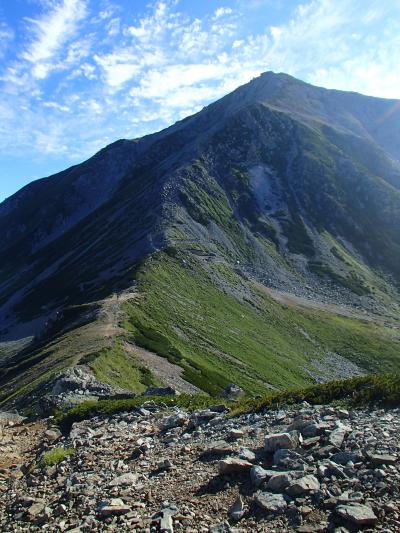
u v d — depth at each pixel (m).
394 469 8.96
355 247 178.62
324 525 7.82
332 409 13.84
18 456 16.80
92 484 11.67
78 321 76.12
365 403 13.92
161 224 161.75
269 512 8.51
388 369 103.31
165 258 125.44
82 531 9.20
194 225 167.25
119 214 199.12
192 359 66.75
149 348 62.91
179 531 8.54
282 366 87.81
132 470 12.26
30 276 193.00
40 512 10.72
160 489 10.54
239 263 154.25
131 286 97.50
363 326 124.06
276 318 116.06
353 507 7.94
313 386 16.86
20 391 42.06
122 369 49.19
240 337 92.94
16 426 21.94
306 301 137.50
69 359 49.16
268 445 11.02
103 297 93.00
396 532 7.25
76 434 17.27
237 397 32.34
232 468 10.42
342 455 9.95
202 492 9.98
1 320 156.38
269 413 15.34
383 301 148.25
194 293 107.81
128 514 9.49
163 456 12.94
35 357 60.47
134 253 142.50
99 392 28.84
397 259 172.50
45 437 18.06
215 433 14.23
